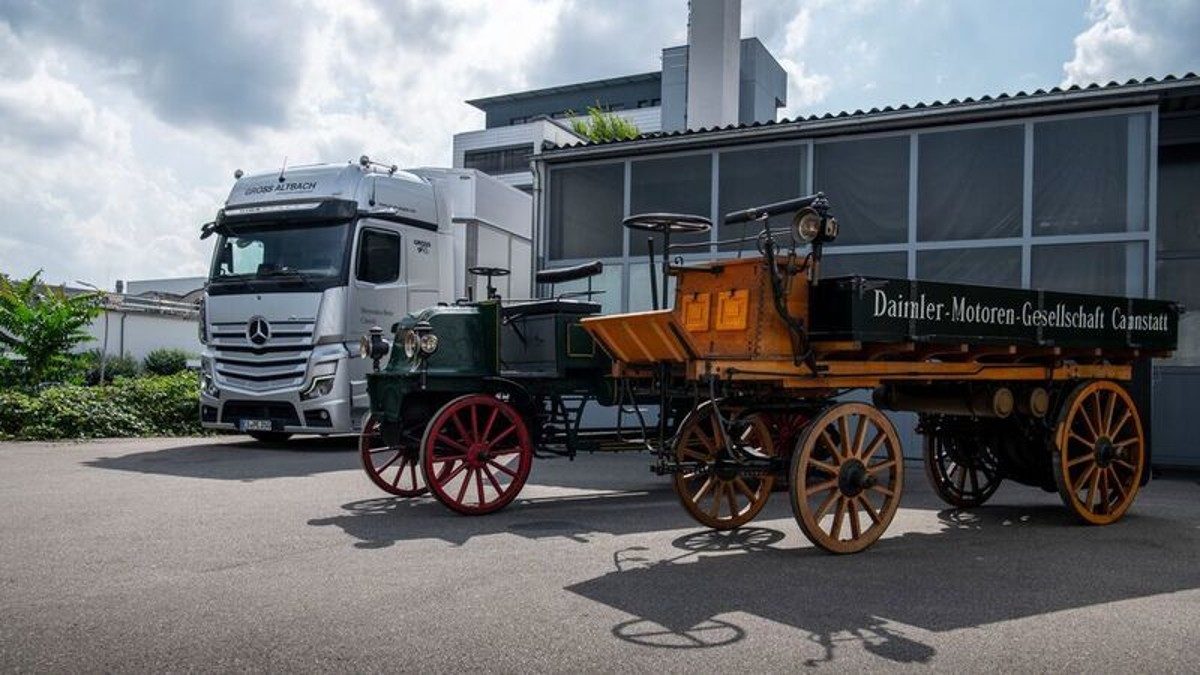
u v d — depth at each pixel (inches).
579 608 166.9
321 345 439.5
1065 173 431.5
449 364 289.1
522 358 310.3
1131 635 153.3
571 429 311.3
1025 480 293.3
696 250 501.7
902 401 278.5
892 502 227.5
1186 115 457.1
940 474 293.3
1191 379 432.8
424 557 208.7
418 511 273.6
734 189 495.5
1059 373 266.2
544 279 309.4
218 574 190.1
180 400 539.5
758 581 188.7
